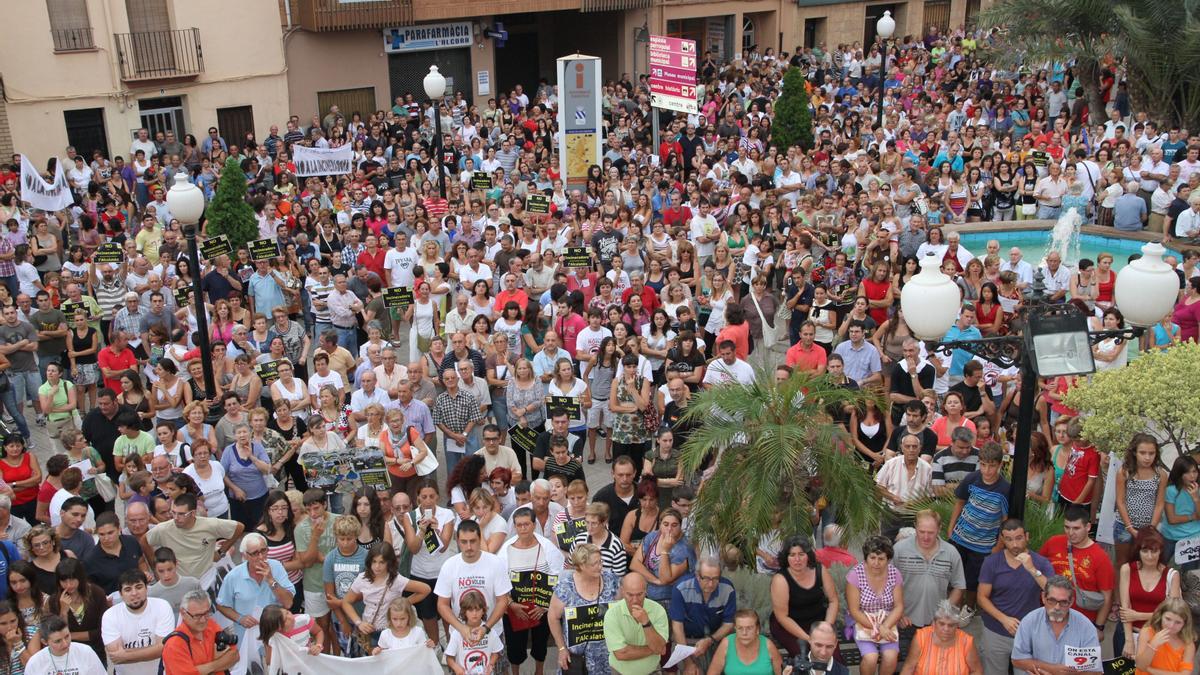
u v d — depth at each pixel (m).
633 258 16.16
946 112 27.73
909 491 9.73
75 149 25.44
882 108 26.50
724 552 8.63
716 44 37.03
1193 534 8.88
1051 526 9.36
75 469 9.58
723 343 11.70
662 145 24.80
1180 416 8.59
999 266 14.53
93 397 14.49
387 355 12.17
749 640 7.62
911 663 7.82
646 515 9.18
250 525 10.66
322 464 10.27
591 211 18.48
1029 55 25.81
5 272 16.20
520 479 10.23
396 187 23.86
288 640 7.91
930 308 7.55
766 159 21.95
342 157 23.08
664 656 8.16
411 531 8.91
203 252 14.95
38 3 24.36
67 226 19.78
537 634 8.79
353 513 8.75
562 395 11.61
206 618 7.72
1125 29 24.25
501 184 21.86
